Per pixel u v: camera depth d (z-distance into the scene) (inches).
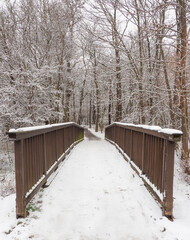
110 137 439.2
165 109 277.6
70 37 411.8
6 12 334.3
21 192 96.5
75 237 84.5
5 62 304.2
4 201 117.5
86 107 1407.5
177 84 209.0
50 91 332.8
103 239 83.4
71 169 183.9
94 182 148.6
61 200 118.1
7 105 273.3
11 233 85.9
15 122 288.8
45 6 370.3
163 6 179.0
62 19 363.6
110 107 698.2
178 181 164.2
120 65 292.5
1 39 316.5
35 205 111.3
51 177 155.6
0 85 296.4
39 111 326.3
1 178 214.7
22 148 96.9
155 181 118.0
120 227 91.6
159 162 110.8
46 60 362.3
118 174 168.1
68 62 470.0
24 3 339.9
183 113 192.2
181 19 182.9
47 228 90.3
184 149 189.3
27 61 298.2
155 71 271.9
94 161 217.5
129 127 200.8
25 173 101.8
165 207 98.8
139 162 163.3
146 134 142.3
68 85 531.2
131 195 125.4
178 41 200.4
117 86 418.6
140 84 293.0
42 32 367.9
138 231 88.6
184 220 97.3
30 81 293.0
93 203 114.7
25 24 339.9
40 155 130.2
